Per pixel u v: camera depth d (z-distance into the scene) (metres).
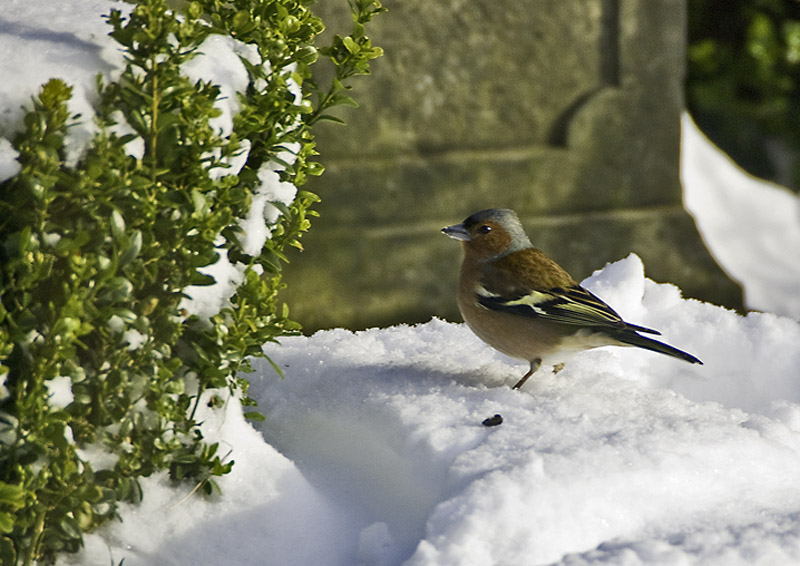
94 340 4.56
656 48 13.70
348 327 12.42
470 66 12.89
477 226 6.45
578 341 6.14
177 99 4.54
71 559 4.67
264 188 5.28
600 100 13.48
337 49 5.58
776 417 6.19
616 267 8.05
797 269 16.31
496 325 6.33
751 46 18.11
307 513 5.07
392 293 12.65
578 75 13.48
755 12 18.05
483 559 4.32
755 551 4.40
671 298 7.90
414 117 12.70
